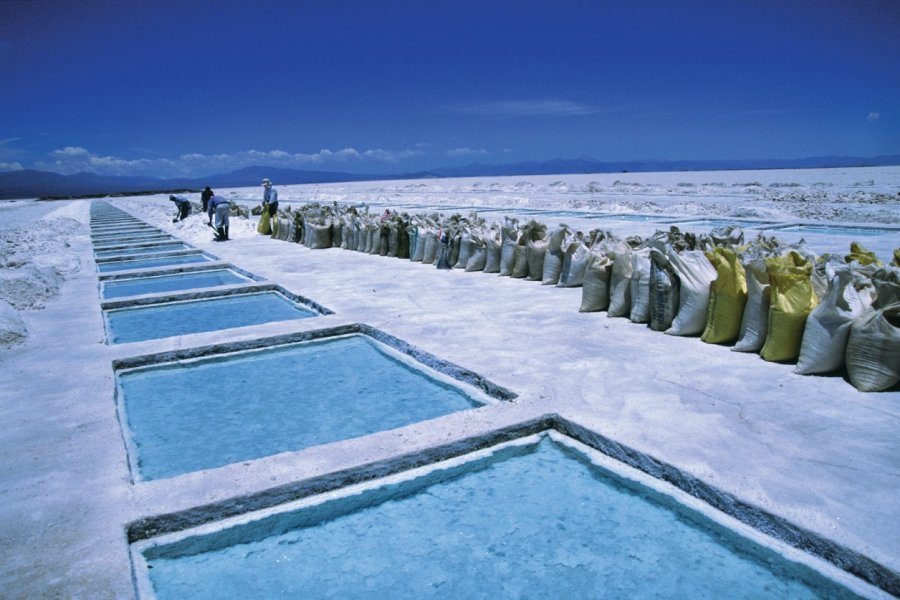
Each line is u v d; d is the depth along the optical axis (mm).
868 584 2432
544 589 2584
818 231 14031
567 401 4059
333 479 3266
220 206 15922
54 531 2779
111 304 8219
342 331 6391
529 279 8344
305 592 2619
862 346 4023
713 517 2920
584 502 3207
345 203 27969
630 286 6098
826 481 2957
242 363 5777
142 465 3801
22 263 10117
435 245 10070
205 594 2621
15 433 3848
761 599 2475
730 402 3934
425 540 2949
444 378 4980
